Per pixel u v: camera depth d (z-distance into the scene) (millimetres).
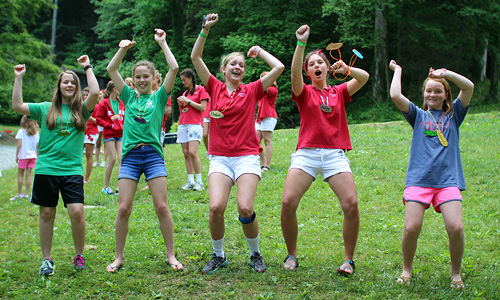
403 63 26984
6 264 4414
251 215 3840
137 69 4219
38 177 4051
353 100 26219
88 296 3652
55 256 4594
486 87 26625
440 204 3654
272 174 8156
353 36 22438
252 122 3982
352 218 3842
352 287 3650
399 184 7203
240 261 4285
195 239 5035
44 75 26344
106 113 7504
